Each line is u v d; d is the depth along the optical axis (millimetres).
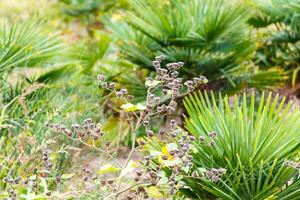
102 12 10305
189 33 5309
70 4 10391
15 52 4781
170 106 3166
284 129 3227
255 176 3225
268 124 3238
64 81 5172
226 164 3258
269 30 6461
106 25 6113
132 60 5688
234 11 5402
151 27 5473
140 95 5547
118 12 9656
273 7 5816
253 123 3564
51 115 4250
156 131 5590
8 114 4566
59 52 5230
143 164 3154
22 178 3295
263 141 3189
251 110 3279
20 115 4527
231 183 3115
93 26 10172
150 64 5594
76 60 5484
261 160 3111
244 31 5789
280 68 6480
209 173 2967
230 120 3268
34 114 4293
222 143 3250
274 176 3203
